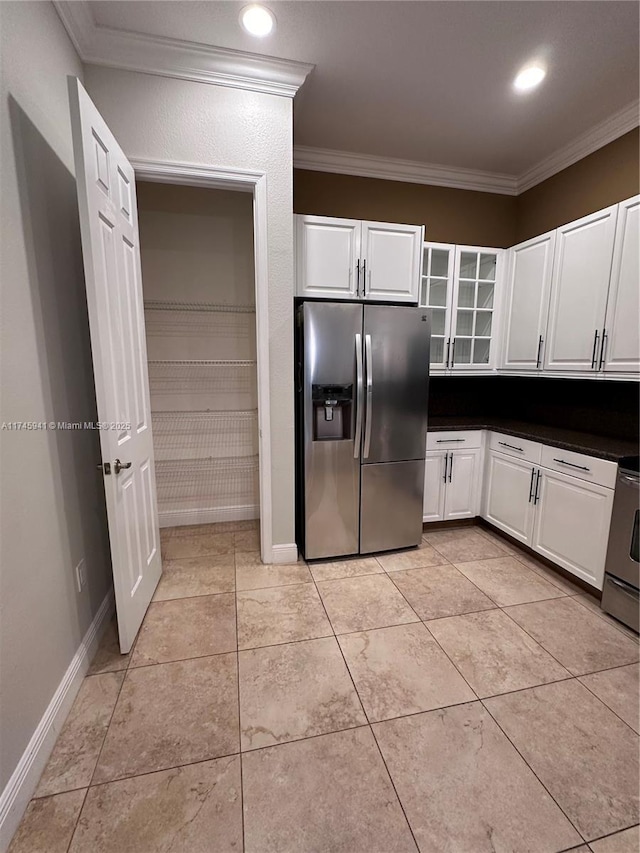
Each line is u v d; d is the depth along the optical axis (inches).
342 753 52.4
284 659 68.6
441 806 46.4
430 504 116.3
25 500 49.4
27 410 50.7
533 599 86.3
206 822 44.5
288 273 88.6
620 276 86.5
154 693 61.4
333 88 85.6
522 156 113.5
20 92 50.7
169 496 123.8
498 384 138.7
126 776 49.2
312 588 89.9
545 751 52.9
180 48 73.1
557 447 92.3
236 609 82.1
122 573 66.9
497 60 77.2
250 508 130.3
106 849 41.9
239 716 57.6
